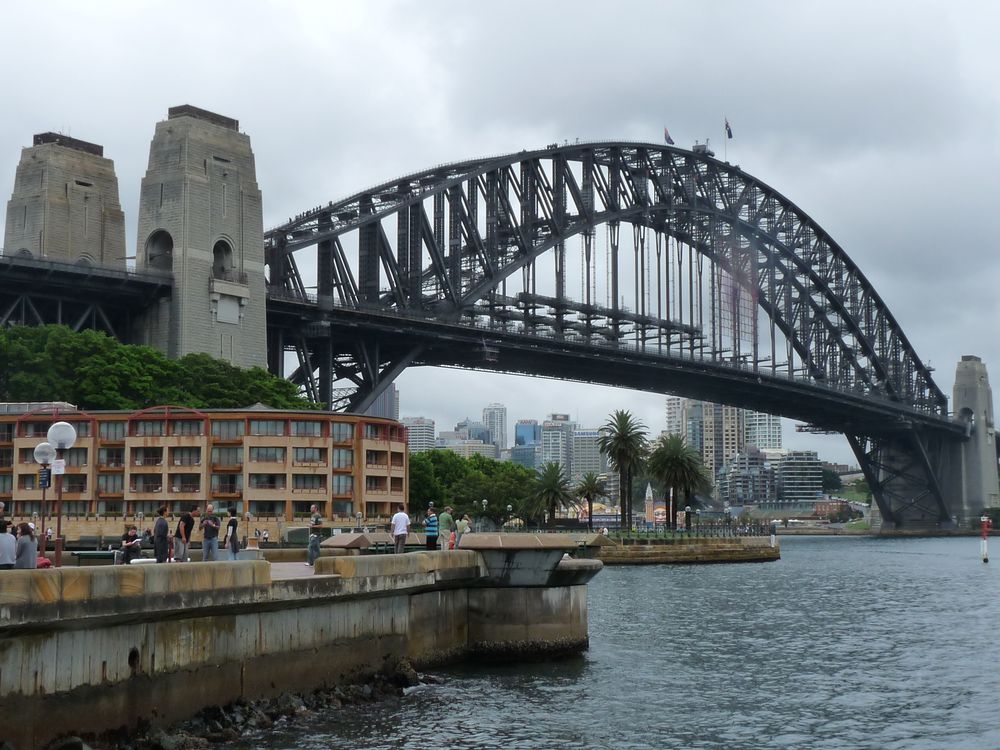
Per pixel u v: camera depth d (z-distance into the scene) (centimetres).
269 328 14288
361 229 15300
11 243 13375
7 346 11094
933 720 3819
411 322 15300
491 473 19750
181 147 12769
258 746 3045
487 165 17012
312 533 4588
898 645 5662
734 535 15612
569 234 18338
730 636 5900
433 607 4216
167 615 2895
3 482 10462
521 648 4444
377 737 3284
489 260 16850
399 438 11562
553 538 4419
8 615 2431
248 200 13275
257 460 10481
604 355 18412
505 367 18150
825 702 4094
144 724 2850
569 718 3675
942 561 15262
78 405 11350
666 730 3581
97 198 13762
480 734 3409
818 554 17925
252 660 3256
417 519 15250
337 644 3638
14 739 2491
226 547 5216
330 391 14575
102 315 12431
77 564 4078
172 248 12775
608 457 14725
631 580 10250
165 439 10444
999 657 5247
